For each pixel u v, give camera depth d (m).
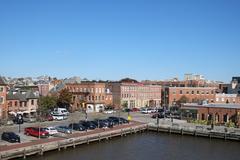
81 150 63.62
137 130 86.44
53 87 146.50
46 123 87.75
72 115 109.62
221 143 74.31
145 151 64.94
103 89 131.25
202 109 100.88
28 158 55.41
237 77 169.88
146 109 128.12
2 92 95.25
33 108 106.25
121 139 76.88
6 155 52.03
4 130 74.88
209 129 83.06
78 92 130.00
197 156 62.00
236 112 93.88
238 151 66.44
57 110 109.75
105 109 129.88
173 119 104.88
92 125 80.38
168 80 198.88
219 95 143.62
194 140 77.44
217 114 97.75
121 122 91.81
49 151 60.12
